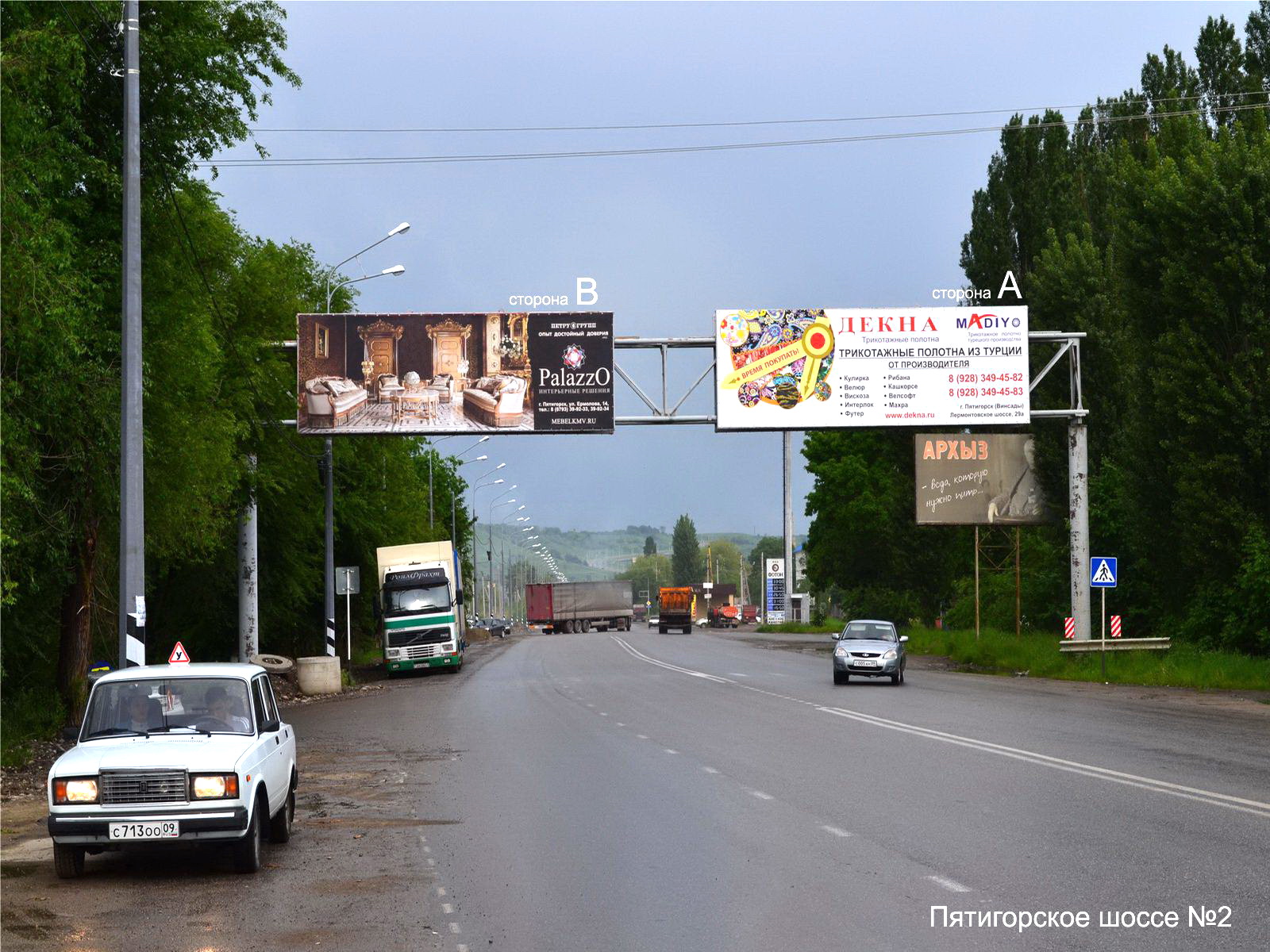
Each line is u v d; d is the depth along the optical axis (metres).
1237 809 13.19
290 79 28.72
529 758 19.95
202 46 24.52
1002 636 49.34
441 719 28.27
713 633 112.06
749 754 19.58
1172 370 38.47
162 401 25.28
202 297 27.38
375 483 56.72
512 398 38.47
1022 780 15.90
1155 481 39.88
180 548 30.77
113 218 23.94
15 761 20.44
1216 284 38.38
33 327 18.23
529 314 38.56
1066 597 49.88
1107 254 54.47
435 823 13.75
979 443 49.62
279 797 12.43
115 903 10.08
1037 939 8.14
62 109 21.03
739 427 38.84
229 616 45.09
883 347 39.19
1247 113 50.62
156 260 24.69
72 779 10.92
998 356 39.41
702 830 12.77
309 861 11.71
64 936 8.92
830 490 84.25
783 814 13.63
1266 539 37.03
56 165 19.61
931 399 39.22
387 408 38.34
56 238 19.08
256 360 37.16
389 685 44.81
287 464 40.62
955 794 14.78
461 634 56.75
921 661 51.44
